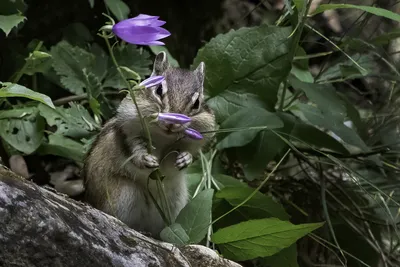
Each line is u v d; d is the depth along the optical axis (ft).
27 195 10.57
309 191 23.45
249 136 19.84
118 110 16.10
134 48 21.94
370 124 25.61
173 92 15.28
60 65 21.33
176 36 29.35
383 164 23.22
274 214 18.20
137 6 27.91
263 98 20.99
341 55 25.49
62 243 10.57
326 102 20.89
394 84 25.59
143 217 16.80
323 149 23.80
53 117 19.85
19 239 10.05
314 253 22.29
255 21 28.94
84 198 17.88
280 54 20.47
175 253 12.96
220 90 21.11
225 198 18.37
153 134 15.65
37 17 24.64
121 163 15.99
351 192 23.72
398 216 22.81
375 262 22.04
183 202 17.20
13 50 22.76
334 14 28.37
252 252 14.73
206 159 20.81
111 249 11.46
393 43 27.35
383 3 27.61
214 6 29.86
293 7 19.38
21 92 12.61
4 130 19.30
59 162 23.90
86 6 25.34
